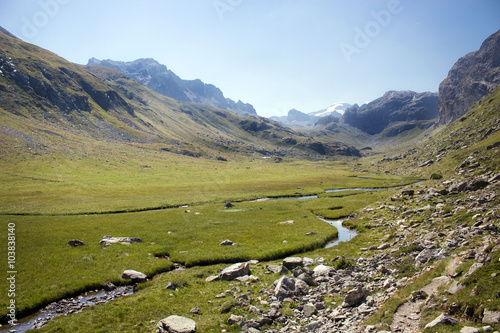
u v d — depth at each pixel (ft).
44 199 259.39
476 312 44.70
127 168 491.31
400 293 64.75
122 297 88.69
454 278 59.26
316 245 147.74
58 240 145.69
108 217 211.20
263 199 320.29
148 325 69.62
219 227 185.16
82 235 158.30
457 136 577.84
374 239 143.84
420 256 85.76
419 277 69.87
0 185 301.43
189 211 238.68
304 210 247.29
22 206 226.99
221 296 84.99
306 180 472.03
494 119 482.69
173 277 106.63
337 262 109.81
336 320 63.16
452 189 180.24
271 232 172.14
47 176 364.79
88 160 490.90
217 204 279.69
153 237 160.45
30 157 431.02
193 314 73.82
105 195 297.74
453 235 97.30
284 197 335.26
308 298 79.56
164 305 80.07
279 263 121.39
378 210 206.90
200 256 129.29
